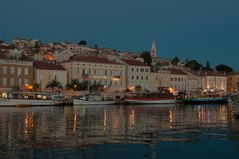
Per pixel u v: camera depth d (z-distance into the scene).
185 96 147.12
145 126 47.09
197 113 77.56
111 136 36.66
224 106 119.75
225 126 47.88
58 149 29.03
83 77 139.75
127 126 47.00
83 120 56.16
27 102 106.56
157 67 185.50
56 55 166.38
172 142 32.97
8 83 121.94
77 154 27.20
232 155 27.27
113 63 150.25
